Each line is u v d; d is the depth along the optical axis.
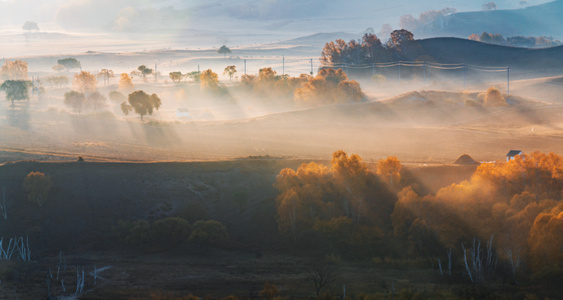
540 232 67.06
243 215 92.44
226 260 77.25
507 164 86.81
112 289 63.59
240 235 87.25
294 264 75.19
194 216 91.94
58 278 67.50
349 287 64.75
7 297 60.00
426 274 69.25
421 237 76.88
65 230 86.75
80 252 80.81
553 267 63.12
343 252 79.31
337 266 74.12
